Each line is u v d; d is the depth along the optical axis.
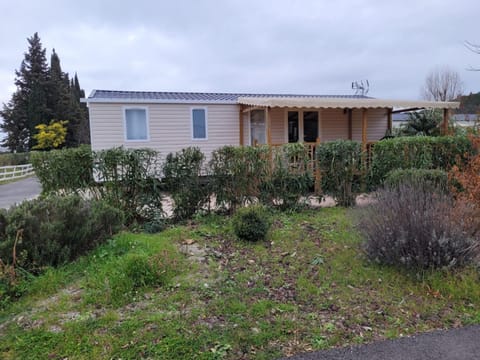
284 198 7.00
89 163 6.32
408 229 3.89
